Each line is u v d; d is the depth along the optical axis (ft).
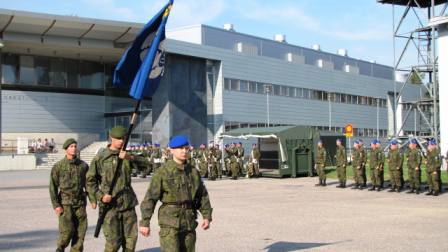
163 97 160.04
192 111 167.12
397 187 72.33
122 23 143.23
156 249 31.24
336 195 66.95
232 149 102.37
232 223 41.68
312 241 33.47
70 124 173.37
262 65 193.88
